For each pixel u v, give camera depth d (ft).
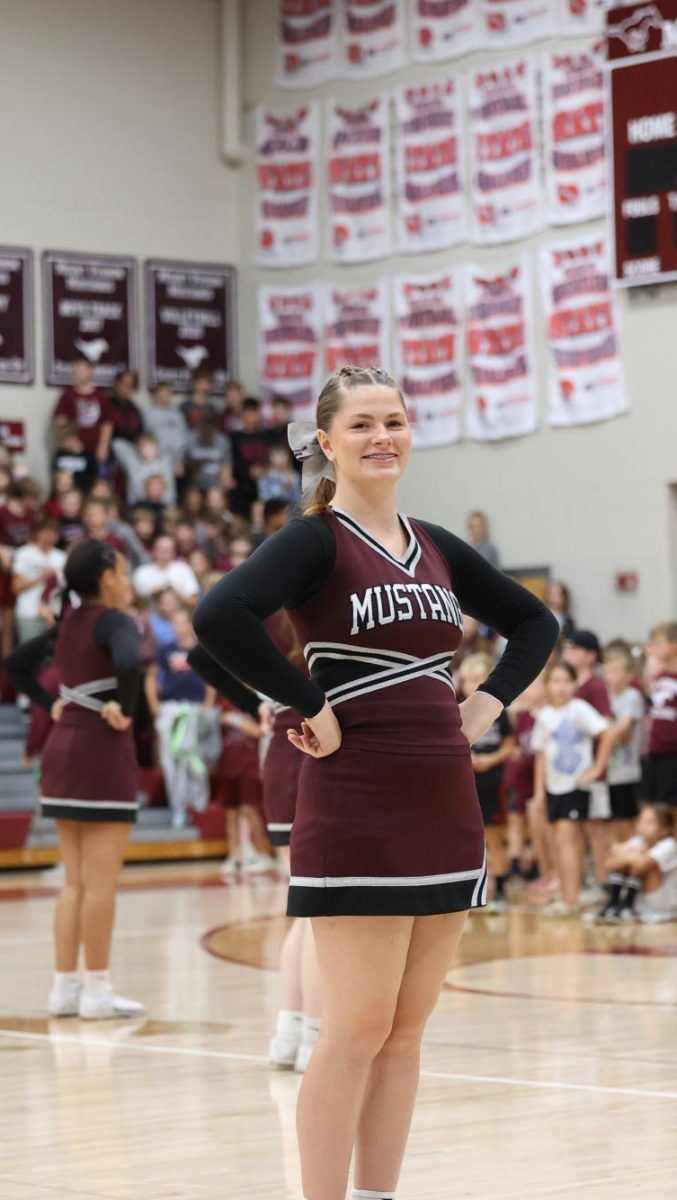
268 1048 25.64
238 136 77.05
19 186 73.05
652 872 43.09
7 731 60.59
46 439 72.74
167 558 61.98
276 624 23.17
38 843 58.54
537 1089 22.29
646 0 62.44
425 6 70.59
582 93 65.10
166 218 76.18
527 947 37.99
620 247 63.16
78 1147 19.29
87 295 74.08
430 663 13.93
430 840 13.64
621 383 64.03
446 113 69.92
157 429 71.56
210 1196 17.08
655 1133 19.71
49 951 37.52
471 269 69.15
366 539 14.05
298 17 75.05
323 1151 13.67
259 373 76.59
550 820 44.93
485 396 68.39
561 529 65.82
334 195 74.02
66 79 74.18
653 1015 28.43
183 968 34.63
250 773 57.16
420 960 13.94
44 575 60.95
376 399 14.17
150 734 61.77
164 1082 23.02
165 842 59.72
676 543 62.90
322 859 13.62
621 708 46.50
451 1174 17.85
